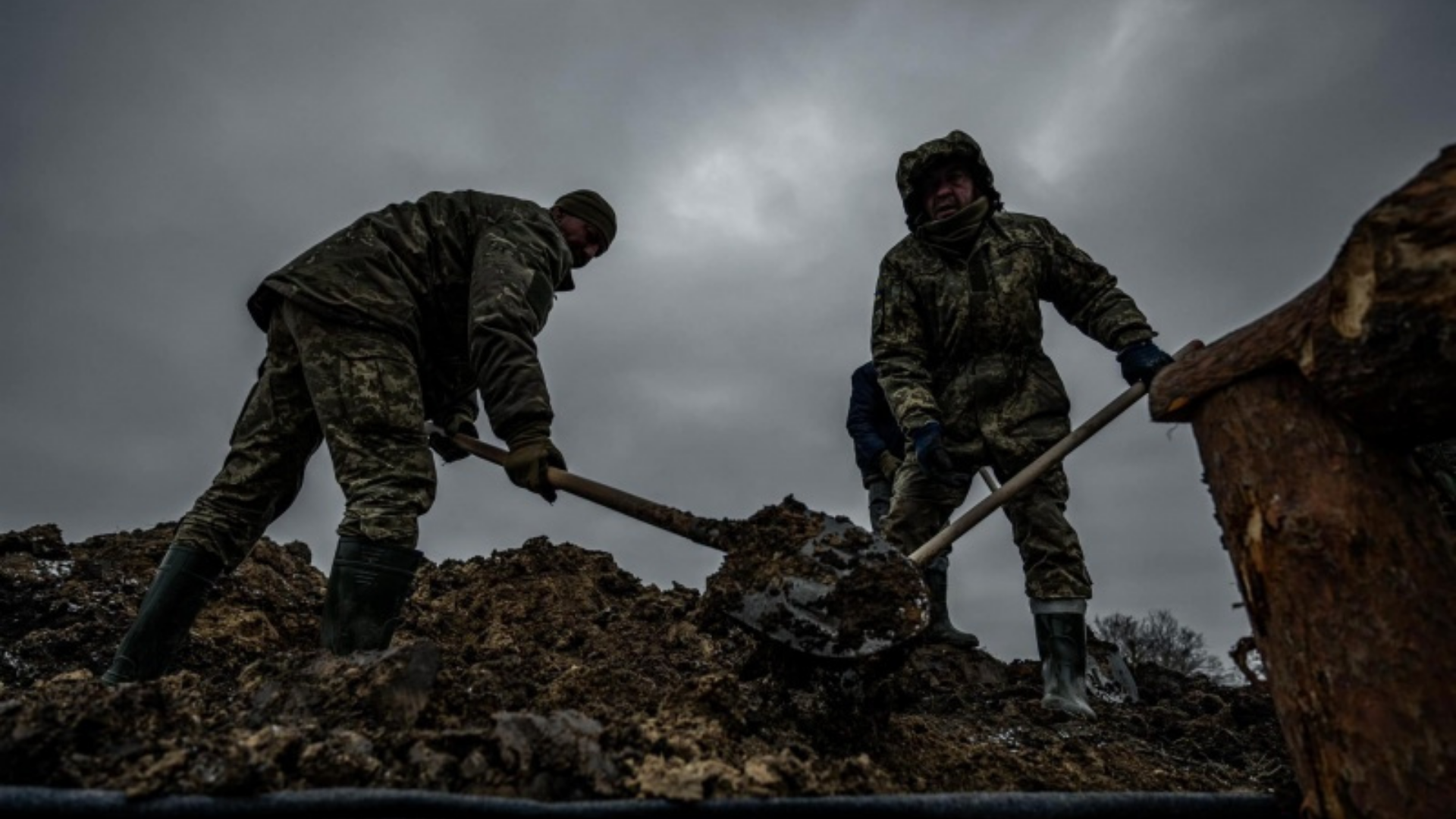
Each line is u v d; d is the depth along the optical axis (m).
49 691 2.16
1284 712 1.45
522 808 1.46
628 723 1.81
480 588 4.16
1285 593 1.41
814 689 2.26
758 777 1.61
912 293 3.60
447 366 2.79
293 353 2.60
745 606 2.16
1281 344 1.45
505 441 2.41
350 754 1.56
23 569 3.67
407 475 2.37
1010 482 2.98
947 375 3.60
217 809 1.41
